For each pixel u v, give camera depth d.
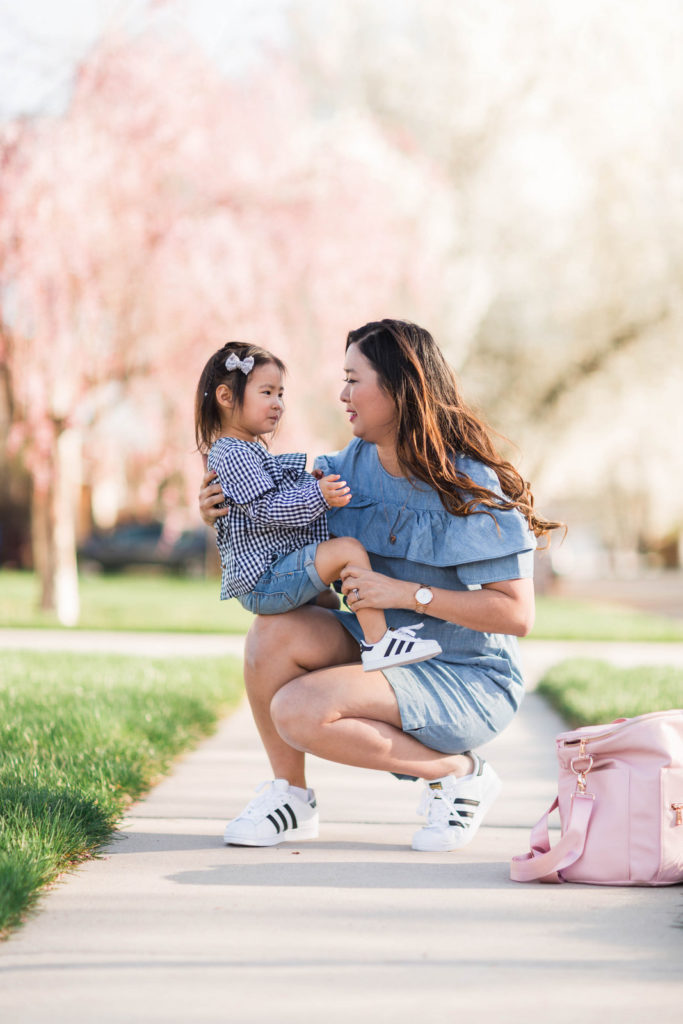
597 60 18.09
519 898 2.74
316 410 16.14
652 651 11.07
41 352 12.99
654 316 18.45
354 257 14.05
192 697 6.13
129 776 4.12
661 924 2.53
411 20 18.33
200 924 2.51
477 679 3.30
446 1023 1.97
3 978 2.18
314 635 3.30
